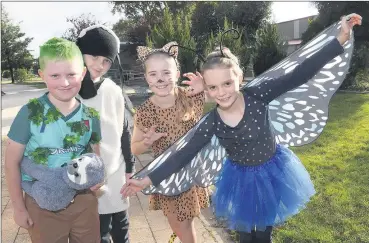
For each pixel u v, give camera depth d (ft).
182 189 8.27
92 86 8.09
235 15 98.89
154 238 11.55
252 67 53.62
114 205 8.62
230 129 7.51
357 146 19.88
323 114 8.16
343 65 7.70
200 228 11.78
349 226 11.39
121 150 8.86
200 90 8.83
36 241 7.18
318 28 56.18
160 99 8.59
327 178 15.43
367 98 37.70
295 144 8.55
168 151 7.40
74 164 6.66
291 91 8.06
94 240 7.60
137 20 124.98
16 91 79.25
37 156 6.72
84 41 8.05
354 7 51.93
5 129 31.81
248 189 7.73
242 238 8.42
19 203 7.00
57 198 6.77
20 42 136.36
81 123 7.01
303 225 11.55
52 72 6.52
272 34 51.90
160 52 8.29
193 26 103.35
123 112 8.74
